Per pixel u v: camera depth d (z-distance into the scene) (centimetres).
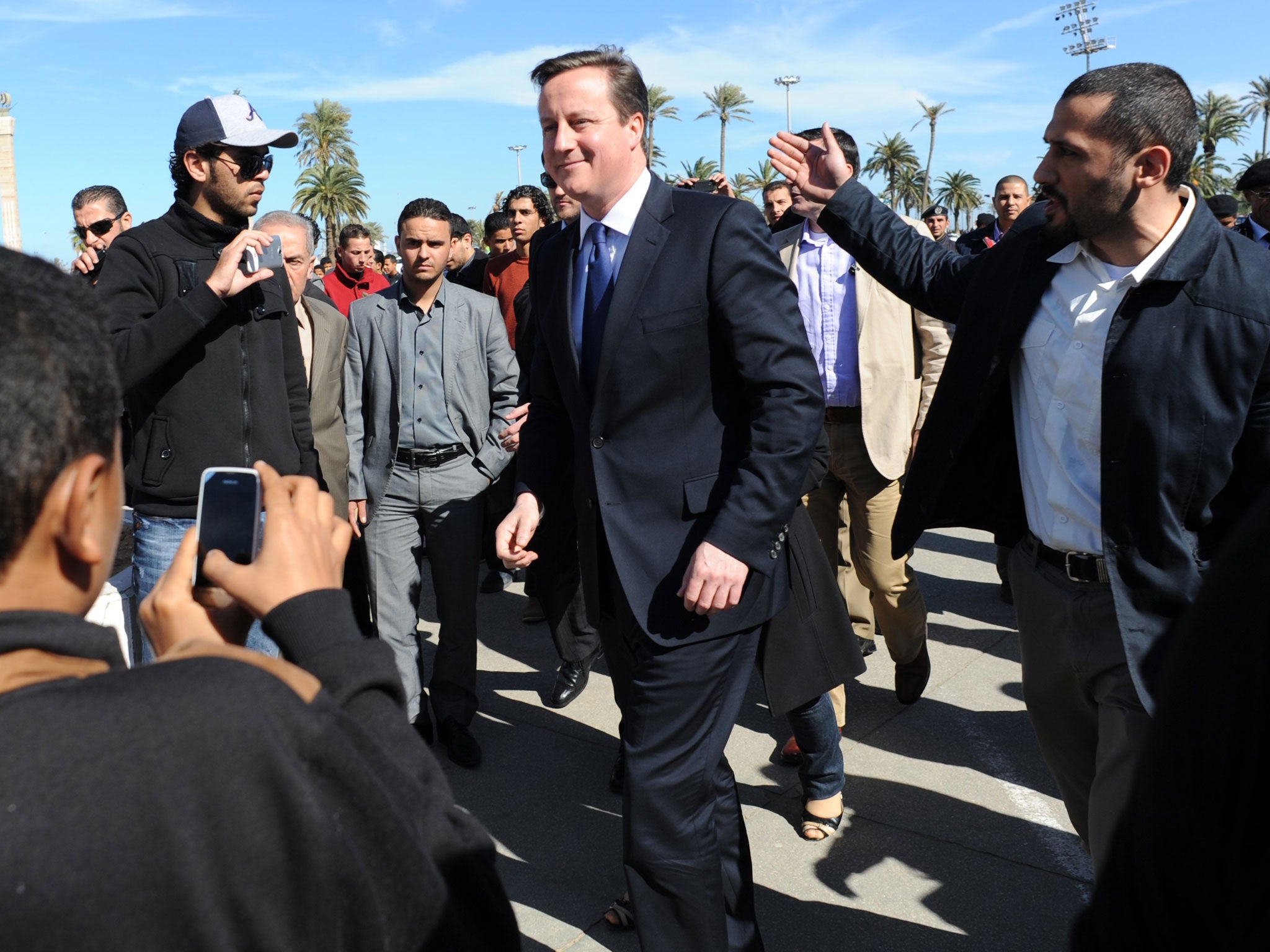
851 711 400
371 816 77
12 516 74
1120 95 179
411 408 373
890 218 243
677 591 217
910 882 288
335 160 5897
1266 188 575
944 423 219
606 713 413
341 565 100
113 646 81
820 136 345
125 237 263
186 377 261
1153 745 89
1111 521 189
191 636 96
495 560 562
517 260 580
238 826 70
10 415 72
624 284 216
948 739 375
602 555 232
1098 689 207
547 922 276
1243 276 179
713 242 213
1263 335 176
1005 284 211
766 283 213
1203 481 183
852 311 372
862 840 310
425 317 379
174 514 266
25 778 67
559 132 216
